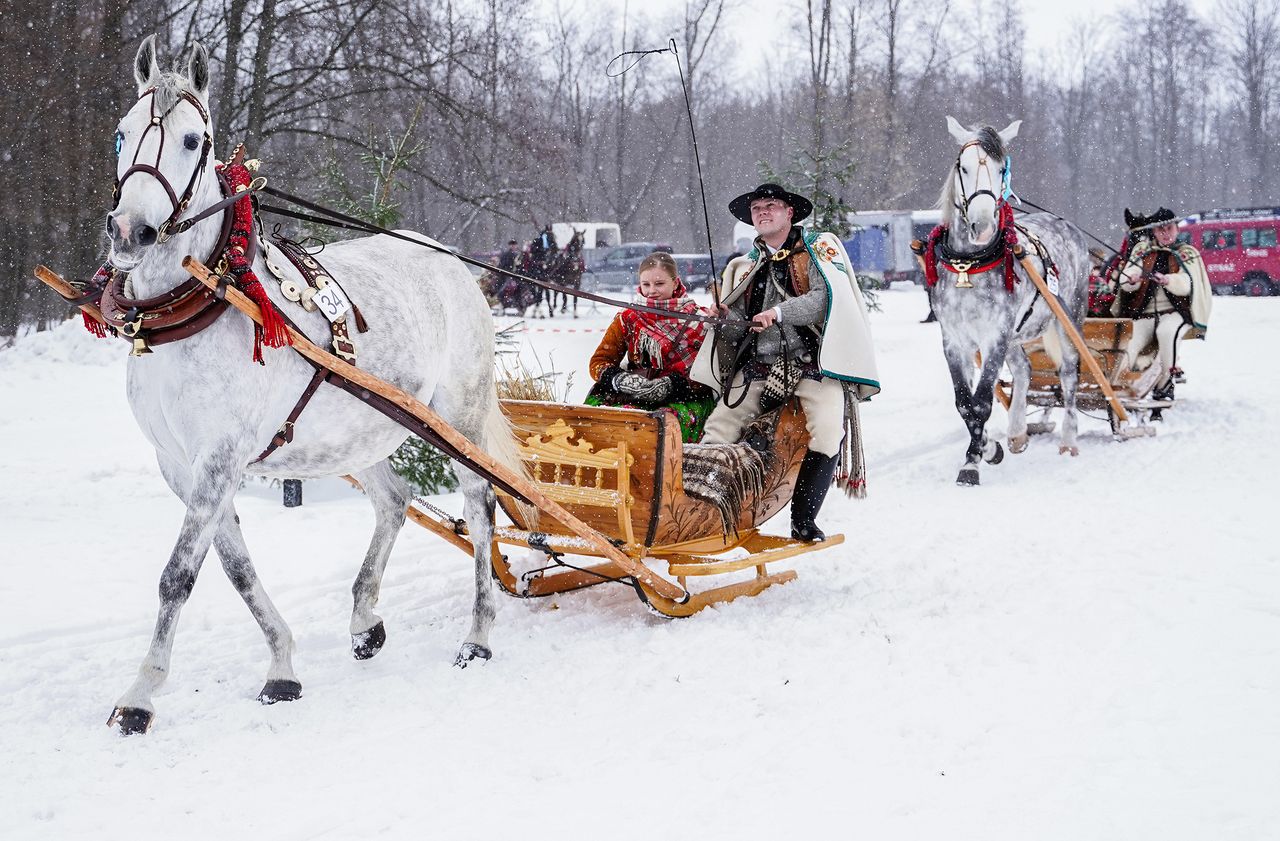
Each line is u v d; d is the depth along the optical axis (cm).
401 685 504
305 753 433
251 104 1984
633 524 584
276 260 479
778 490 632
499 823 371
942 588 626
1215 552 662
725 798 382
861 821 362
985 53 7025
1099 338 1107
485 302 591
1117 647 510
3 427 1268
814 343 627
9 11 2114
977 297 929
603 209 5556
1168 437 1088
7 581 664
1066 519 777
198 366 447
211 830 373
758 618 587
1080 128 7662
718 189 5697
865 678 490
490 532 560
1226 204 7706
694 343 655
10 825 377
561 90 5119
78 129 2191
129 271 449
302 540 772
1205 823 350
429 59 2077
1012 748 410
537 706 479
